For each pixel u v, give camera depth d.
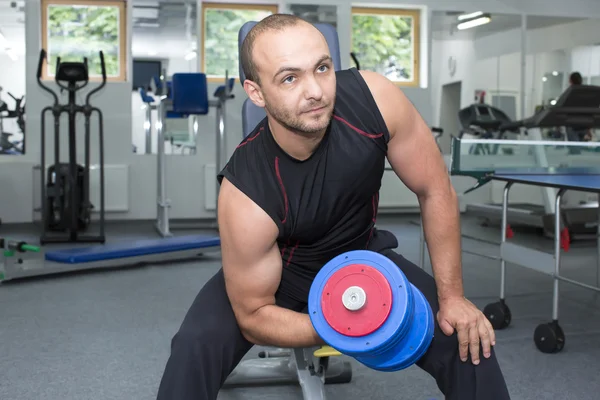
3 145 6.68
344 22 7.23
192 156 6.88
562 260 4.59
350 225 1.42
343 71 1.38
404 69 7.43
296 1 7.10
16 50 7.79
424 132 1.39
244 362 2.20
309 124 1.16
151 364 2.38
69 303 3.32
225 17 6.92
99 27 6.73
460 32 7.48
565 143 3.07
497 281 3.90
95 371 2.31
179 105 5.44
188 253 4.53
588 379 2.23
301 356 1.73
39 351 2.54
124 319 3.01
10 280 3.89
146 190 6.82
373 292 1.14
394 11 7.34
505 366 2.37
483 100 7.55
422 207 1.41
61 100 6.59
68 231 5.96
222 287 1.50
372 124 1.31
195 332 1.36
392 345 1.14
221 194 1.35
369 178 1.34
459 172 2.90
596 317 3.07
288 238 1.38
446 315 1.29
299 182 1.30
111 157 6.73
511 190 7.49
